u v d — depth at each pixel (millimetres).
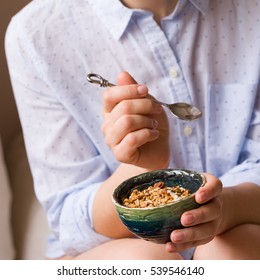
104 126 1084
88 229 1224
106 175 1336
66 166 1308
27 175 1734
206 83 1294
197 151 1309
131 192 947
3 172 1601
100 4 1290
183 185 949
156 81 1289
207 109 1301
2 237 1558
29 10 1348
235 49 1303
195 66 1295
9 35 1352
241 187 1160
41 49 1310
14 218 1665
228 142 1313
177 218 871
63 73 1306
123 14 1270
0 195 1574
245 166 1271
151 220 860
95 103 1312
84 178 1315
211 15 1294
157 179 969
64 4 1325
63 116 1319
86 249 1260
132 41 1282
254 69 1299
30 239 1595
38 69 1309
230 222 1094
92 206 1203
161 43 1271
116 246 1140
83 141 1328
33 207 1656
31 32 1316
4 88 1852
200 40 1292
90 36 1301
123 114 1040
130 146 1029
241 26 1302
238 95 1303
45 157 1323
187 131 1294
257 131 1325
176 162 1314
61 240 1262
